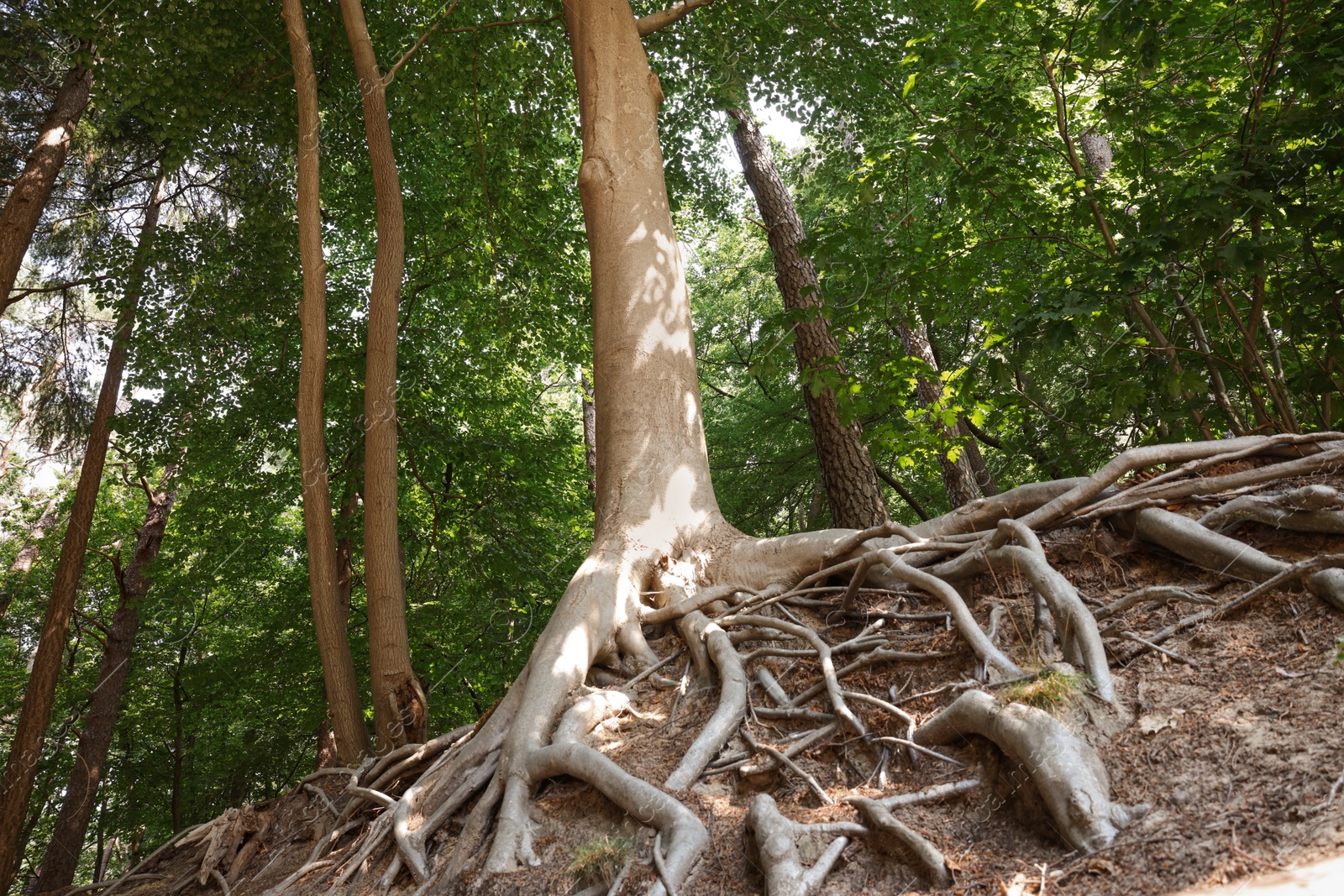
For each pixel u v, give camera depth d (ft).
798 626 14.35
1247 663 9.95
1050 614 11.76
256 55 34.37
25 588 55.57
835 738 11.80
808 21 37.04
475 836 12.60
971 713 9.72
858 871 8.90
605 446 19.47
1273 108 17.42
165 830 54.08
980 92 20.29
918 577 13.07
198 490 41.04
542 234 41.68
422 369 42.86
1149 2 15.94
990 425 24.84
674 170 41.83
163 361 38.32
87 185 44.09
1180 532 12.42
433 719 44.96
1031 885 7.66
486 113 39.34
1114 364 18.07
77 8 30.94
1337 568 10.53
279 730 48.96
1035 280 27.66
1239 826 7.35
